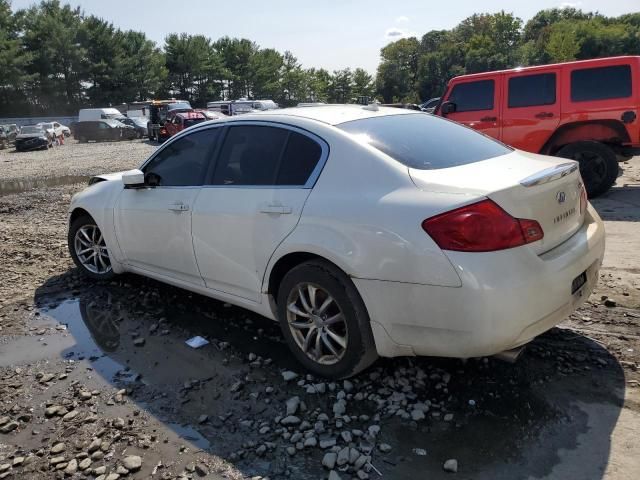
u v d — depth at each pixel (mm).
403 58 126188
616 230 6297
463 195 2713
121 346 3932
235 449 2730
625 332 3691
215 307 4570
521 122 8539
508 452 2594
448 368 3346
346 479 2480
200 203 3889
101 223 4930
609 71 7863
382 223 2848
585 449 2580
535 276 2680
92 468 2631
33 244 7047
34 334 4199
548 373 3242
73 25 64062
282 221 3311
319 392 3180
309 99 106562
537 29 128250
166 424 2957
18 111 61344
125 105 57688
